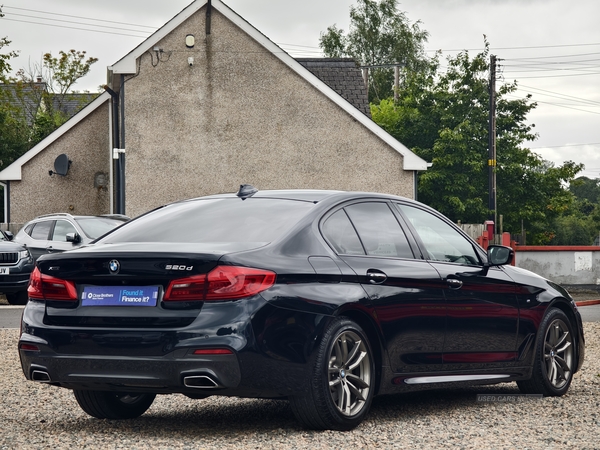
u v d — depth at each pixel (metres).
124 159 26.41
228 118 26.75
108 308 5.51
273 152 26.92
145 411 6.75
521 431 5.87
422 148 47.94
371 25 62.12
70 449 5.35
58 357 5.59
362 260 6.07
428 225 6.86
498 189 46.38
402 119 48.81
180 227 6.12
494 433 5.79
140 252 5.44
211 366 5.22
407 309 6.21
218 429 5.99
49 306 5.74
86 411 6.35
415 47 61.88
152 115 26.50
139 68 26.42
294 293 5.50
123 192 26.38
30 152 29.58
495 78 40.19
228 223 6.05
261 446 5.33
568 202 47.53
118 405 6.39
